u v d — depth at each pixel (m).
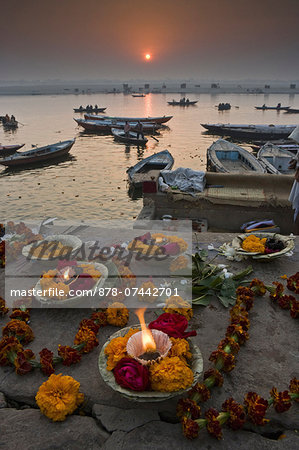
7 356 2.38
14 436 1.89
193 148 30.97
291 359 2.43
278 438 1.94
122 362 1.93
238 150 20.02
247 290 3.01
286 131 33.97
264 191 9.18
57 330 2.75
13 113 65.31
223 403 1.99
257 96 144.25
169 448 1.82
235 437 1.89
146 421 1.97
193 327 2.78
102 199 18.58
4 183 21.52
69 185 21.00
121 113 66.69
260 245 3.56
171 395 1.83
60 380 2.00
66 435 1.90
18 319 2.78
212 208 9.05
